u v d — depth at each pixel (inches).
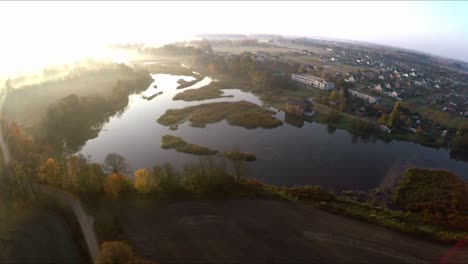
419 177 3243.1
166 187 2664.9
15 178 2576.3
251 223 2309.3
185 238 2127.2
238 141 4106.8
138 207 2440.9
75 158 2785.4
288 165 3513.8
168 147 3831.2
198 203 2524.6
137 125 4608.8
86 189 2586.1
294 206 2559.1
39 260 1931.6
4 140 3521.2
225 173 2797.7
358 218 2412.6
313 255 2006.6
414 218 2455.7
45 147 3449.8
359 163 3654.0
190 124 4655.5
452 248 2092.8
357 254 2021.4
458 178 3248.0
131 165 3390.7
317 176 3302.2
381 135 4515.3
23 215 2327.8
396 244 2124.8
